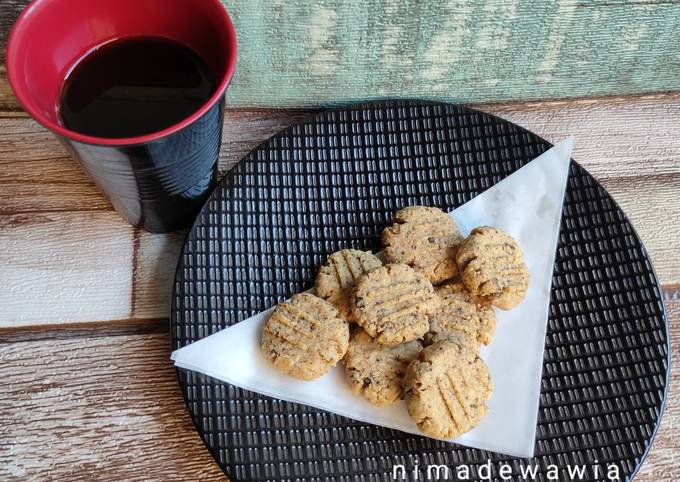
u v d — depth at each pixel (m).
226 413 0.45
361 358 0.46
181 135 0.41
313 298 0.47
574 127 0.56
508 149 0.52
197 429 0.45
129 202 0.46
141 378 0.48
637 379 0.47
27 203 0.51
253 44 0.50
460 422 0.45
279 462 0.44
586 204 0.51
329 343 0.45
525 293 0.48
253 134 0.54
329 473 0.45
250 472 0.44
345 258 0.48
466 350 0.46
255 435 0.45
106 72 0.44
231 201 0.49
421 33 0.50
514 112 0.56
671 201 0.54
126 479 0.46
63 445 0.46
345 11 0.49
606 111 0.57
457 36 0.51
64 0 0.42
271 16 0.48
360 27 0.50
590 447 0.46
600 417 0.46
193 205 0.50
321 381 0.46
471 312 0.48
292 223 0.50
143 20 0.44
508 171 0.52
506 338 0.48
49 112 0.43
